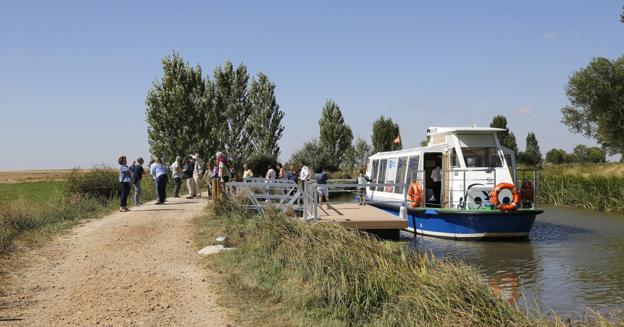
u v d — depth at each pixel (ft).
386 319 25.61
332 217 53.47
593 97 154.81
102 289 30.04
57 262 36.76
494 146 63.67
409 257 34.58
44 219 53.93
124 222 53.78
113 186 81.76
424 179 64.85
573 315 31.89
